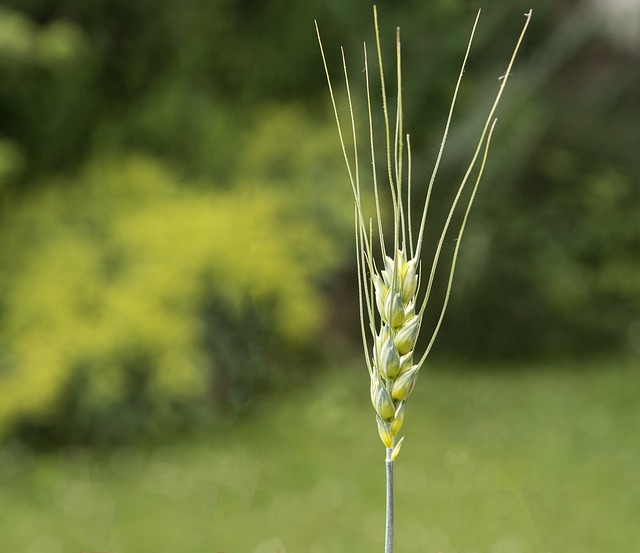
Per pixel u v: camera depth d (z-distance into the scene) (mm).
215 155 8211
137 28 8047
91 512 5340
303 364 8375
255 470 6055
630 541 4688
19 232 7496
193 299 6992
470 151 9109
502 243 9656
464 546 4660
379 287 1040
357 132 8430
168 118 8117
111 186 7691
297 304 7348
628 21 10000
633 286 9930
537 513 5105
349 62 8789
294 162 8180
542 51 9328
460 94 9023
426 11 8750
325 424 7051
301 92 8852
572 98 10758
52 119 7988
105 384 6367
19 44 6996
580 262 10039
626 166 10508
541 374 9078
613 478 5750
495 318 9727
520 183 10141
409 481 5809
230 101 8469
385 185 8633
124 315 6414
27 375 6207
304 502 5426
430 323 9594
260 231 7312
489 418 7352
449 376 8945
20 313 6707
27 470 6219
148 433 6762
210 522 5121
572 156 10383
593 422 7105
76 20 7891
